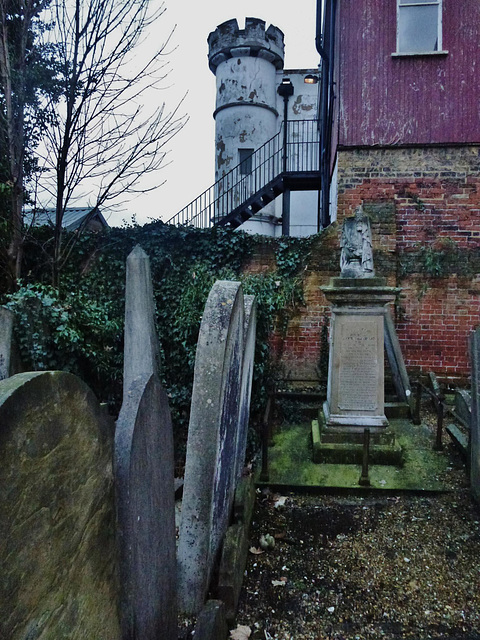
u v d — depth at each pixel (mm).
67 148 6395
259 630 2709
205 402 2791
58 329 5863
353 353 4816
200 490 2713
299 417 6062
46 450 1318
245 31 14227
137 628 1913
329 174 9430
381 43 7086
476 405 3941
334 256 7289
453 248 7047
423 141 7039
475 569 3176
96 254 8023
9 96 6492
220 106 14914
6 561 1129
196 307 6605
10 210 7098
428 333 7160
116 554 1806
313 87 15188
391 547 3451
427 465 4645
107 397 6688
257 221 14727
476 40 6906
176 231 7758
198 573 2715
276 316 7402
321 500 4145
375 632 2686
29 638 1225
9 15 6746
